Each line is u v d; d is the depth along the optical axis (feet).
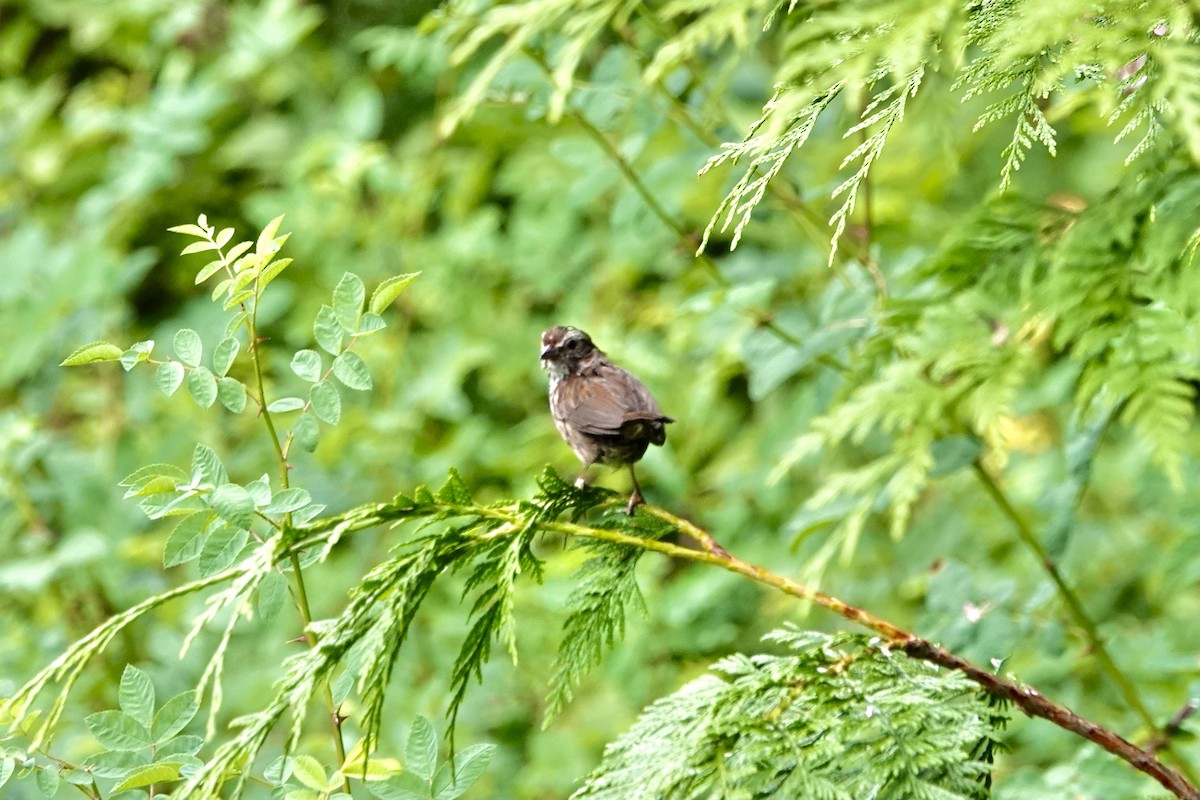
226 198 55.57
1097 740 17.75
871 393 21.27
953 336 21.39
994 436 20.83
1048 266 20.88
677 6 19.02
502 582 17.90
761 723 16.98
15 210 54.13
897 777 16.42
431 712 35.47
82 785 18.12
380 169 45.19
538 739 35.14
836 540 21.47
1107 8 14.23
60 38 61.67
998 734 17.43
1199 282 18.16
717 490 42.83
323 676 16.89
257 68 50.96
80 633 36.73
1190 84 13.30
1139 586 36.78
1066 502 23.39
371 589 17.54
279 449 18.89
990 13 15.53
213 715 15.70
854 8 16.40
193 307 47.19
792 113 15.80
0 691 19.54
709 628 36.88
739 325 31.24
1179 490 17.33
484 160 49.67
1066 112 23.71
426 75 46.65
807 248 42.88
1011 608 29.73
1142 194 19.10
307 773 17.88
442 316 47.80
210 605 16.48
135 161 46.68
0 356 44.37
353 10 60.08
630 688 35.76
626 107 29.07
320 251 47.70
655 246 45.52
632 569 19.67
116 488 40.19
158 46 55.98
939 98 24.03
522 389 47.55
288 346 47.44
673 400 43.39
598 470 41.60
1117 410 23.58
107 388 46.65
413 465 41.65
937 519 39.32
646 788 16.83
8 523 37.99
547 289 46.93
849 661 17.90
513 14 24.23
